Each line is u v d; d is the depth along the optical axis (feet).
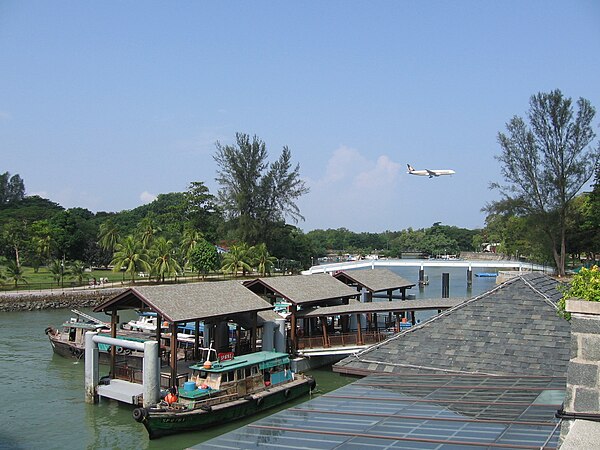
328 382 136.36
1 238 350.64
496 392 45.68
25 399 118.52
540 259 316.81
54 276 312.91
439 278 473.26
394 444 34.32
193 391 105.09
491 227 638.53
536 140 250.78
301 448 35.29
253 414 110.11
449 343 57.88
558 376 49.88
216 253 337.11
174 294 119.55
